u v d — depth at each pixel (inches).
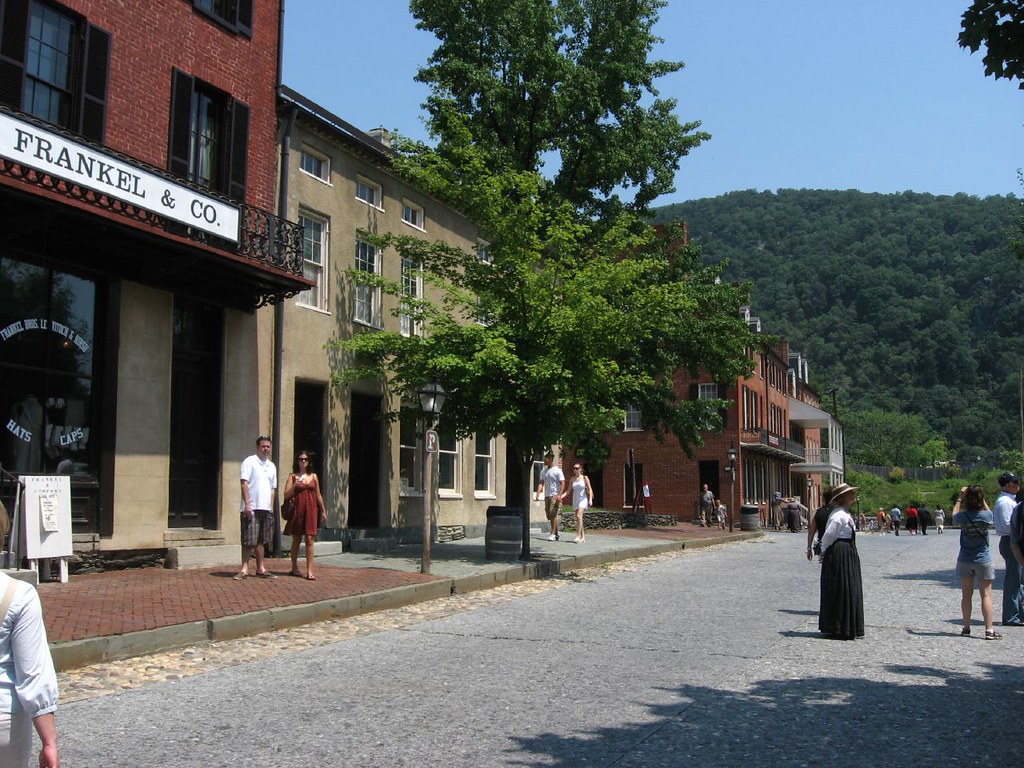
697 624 415.8
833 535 385.4
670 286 685.9
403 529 778.8
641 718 245.1
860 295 5900.6
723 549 973.2
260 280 582.2
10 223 446.3
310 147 685.3
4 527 122.9
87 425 500.7
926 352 5457.7
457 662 324.2
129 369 520.7
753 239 6761.8
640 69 1041.5
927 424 5083.7
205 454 585.0
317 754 211.6
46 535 437.7
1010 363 5270.7
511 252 670.5
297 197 666.2
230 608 391.5
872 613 466.3
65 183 442.9
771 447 2007.9
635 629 400.8
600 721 241.8
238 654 337.1
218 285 580.4
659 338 1082.1
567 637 378.6
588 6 1036.5
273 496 505.4
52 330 482.9
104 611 368.5
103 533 501.0
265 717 245.9
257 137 626.5
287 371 649.0
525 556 676.1
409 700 265.6
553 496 908.0
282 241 588.7
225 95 601.0
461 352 648.4
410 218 828.6
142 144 532.7
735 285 1145.4
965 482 3782.0
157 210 492.7
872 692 278.7
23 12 463.8
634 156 1040.8
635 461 1841.8
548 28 979.9
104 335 510.0
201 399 585.0
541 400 635.5
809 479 2770.7
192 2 573.9
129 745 219.1
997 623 433.1
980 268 5762.8
